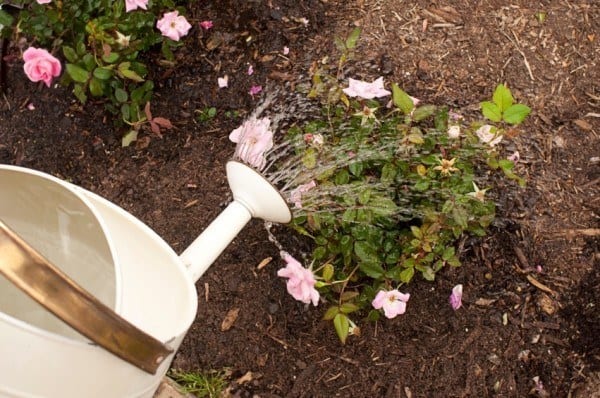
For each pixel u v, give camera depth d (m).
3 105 2.08
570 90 1.95
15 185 1.22
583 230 1.84
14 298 1.32
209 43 2.05
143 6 1.71
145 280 1.19
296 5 2.06
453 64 1.97
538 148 1.90
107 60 1.78
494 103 1.53
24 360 0.94
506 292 1.82
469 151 1.73
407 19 2.03
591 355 1.77
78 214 1.23
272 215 1.54
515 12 2.03
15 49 2.10
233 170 1.52
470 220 1.75
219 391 1.78
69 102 2.05
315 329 1.83
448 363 1.78
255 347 1.82
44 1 1.75
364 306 1.83
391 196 1.75
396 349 1.80
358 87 1.60
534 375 1.77
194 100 2.02
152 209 1.95
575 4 2.03
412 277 1.83
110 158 2.01
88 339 0.91
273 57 2.02
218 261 1.89
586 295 1.80
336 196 1.68
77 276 1.31
